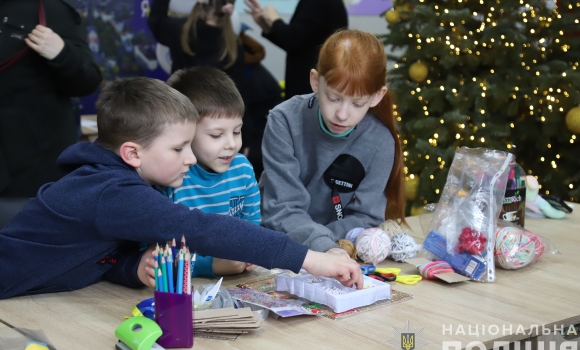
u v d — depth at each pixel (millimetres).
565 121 3086
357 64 1372
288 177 1627
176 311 981
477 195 1400
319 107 1598
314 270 1176
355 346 993
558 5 3219
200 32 3066
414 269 1438
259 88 3984
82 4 3957
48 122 2387
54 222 1203
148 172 1259
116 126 1217
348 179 1678
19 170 2334
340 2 3229
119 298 1228
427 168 3139
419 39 3150
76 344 999
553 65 3121
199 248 1155
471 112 3189
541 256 1488
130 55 4203
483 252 1353
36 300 1215
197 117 1290
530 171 3383
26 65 2297
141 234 1162
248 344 1000
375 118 1692
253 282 1323
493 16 3172
